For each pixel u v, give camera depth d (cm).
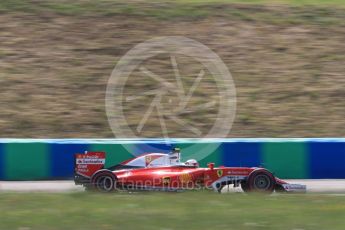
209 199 3153
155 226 2541
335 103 6309
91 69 6644
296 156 4881
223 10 7900
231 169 3922
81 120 5853
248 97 6347
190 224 2578
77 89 6334
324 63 6994
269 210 2855
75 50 6950
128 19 7544
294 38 7431
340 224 2622
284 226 2575
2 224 2558
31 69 6612
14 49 6919
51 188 4191
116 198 3170
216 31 7425
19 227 2516
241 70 6788
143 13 7681
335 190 4219
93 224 2564
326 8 8156
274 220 2658
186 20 7600
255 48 7181
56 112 5959
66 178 4734
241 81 6606
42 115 5894
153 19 7569
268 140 4894
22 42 7044
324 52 7188
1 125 5694
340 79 6712
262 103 6266
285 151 4881
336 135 5747
